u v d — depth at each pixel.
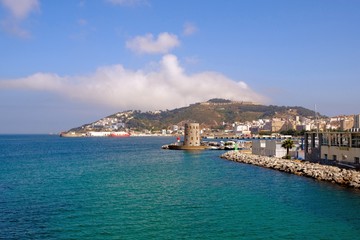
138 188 70.94
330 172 79.94
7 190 69.94
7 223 45.72
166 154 179.12
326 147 97.56
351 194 62.78
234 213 50.22
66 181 81.88
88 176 91.00
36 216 49.00
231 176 88.88
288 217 48.12
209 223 45.47
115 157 161.88
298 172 89.75
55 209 52.94
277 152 129.38
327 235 41.06
